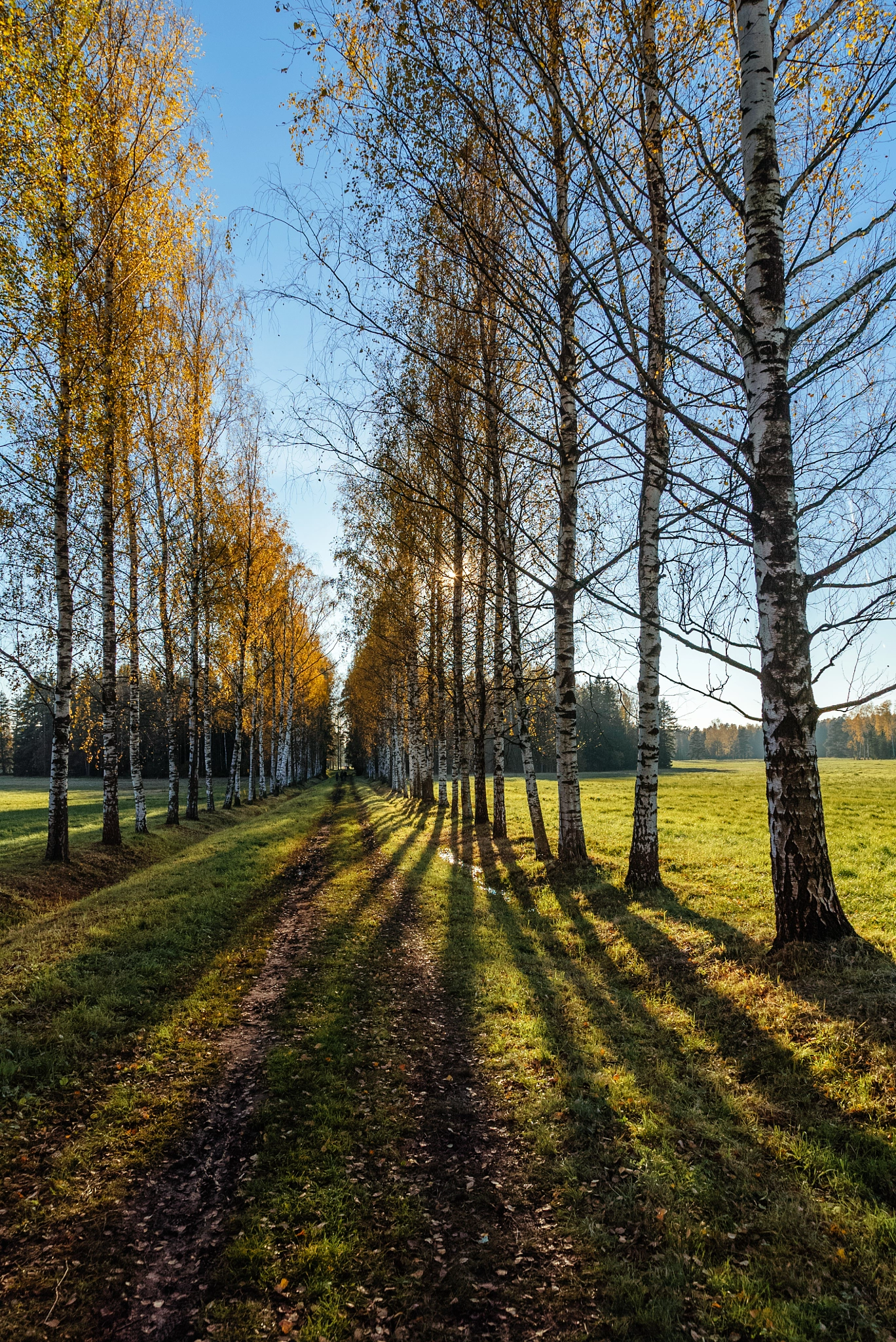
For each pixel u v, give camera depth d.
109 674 16.98
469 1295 3.56
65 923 9.81
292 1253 3.86
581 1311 3.43
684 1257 3.66
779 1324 3.15
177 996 7.52
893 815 18.81
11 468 11.89
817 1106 4.59
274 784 46.12
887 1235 3.56
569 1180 4.39
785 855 6.36
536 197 4.79
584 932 9.45
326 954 9.20
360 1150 4.85
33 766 81.56
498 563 15.13
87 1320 3.41
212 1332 3.36
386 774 66.06
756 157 5.86
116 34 13.84
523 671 16.53
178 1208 4.23
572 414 11.36
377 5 4.60
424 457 11.00
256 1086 5.73
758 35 5.73
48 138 11.02
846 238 5.55
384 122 4.87
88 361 12.39
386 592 24.36
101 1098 5.43
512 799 33.31
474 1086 5.79
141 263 14.69
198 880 13.09
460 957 9.05
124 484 16.02
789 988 5.86
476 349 9.19
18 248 10.78
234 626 30.52
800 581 6.10
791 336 6.04
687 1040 5.87
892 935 6.39
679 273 5.27
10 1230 3.97
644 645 10.68
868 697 5.73
